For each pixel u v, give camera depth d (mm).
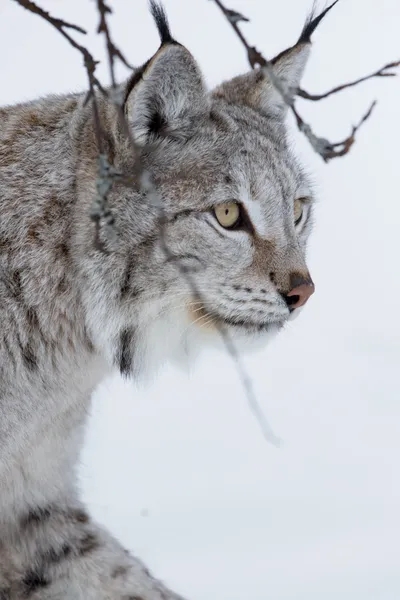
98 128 6965
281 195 9094
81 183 8844
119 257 8734
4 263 8812
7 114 9492
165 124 8875
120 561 9844
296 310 9164
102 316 8836
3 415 8844
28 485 9586
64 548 9805
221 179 8859
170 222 8711
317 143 6738
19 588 9781
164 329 9016
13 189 9000
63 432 9555
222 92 9773
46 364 8984
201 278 8805
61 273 8898
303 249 9680
